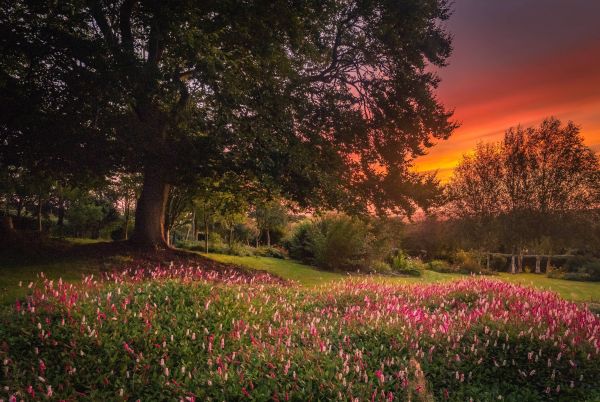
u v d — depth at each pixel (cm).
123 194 3006
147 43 1816
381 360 649
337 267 2717
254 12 1505
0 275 1210
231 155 1667
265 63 1667
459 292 1231
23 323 659
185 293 927
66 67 1448
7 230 1683
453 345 702
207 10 1499
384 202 2183
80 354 600
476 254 4262
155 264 1622
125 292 904
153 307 808
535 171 4294
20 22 1451
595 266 3375
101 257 1584
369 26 2050
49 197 3038
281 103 1769
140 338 671
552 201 4191
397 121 2141
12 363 560
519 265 4406
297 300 1121
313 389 526
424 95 2081
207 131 1714
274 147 1669
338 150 2083
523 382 642
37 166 1673
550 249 4269
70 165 1594
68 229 3256
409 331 753
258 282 1568
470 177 4569
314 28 1767
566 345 720
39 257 1477
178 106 1822
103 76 1395
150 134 1608
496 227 4272
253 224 4122
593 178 4072
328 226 2872
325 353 627
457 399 565
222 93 1625
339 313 983
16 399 489
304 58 2067
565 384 637
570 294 2177
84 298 804
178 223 3272
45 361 581
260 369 572
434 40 2111
